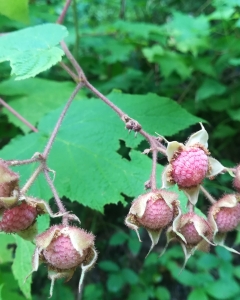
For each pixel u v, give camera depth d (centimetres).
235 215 11
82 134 15
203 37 22
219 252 21
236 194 11
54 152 15
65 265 10
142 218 10
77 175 14
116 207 24
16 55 11
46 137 15
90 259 10
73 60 14
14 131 19
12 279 17
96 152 14
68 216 10
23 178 14
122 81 23
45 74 24
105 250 25
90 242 10
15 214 10
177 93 24
